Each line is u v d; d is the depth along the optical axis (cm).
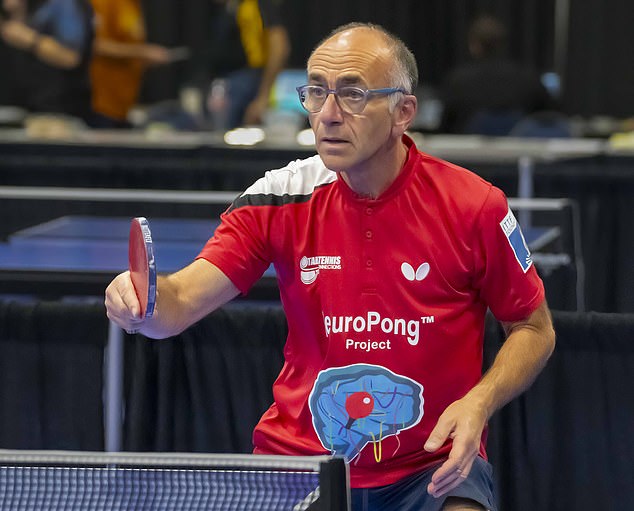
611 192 1363
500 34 1769
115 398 678
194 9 2420
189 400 685
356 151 528
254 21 1859
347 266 547
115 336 674
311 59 537
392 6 2425
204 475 421
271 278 739
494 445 670
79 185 1420
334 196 556
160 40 2420
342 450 554
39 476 430
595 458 661
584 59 2455
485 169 1383
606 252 1368
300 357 566
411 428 548
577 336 651
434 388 546
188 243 934
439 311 543
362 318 545
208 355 680
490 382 528
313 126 537
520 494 671
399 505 550
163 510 422
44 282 775
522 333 557
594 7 2441
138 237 489
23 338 682
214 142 1469
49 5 1792
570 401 659
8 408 691
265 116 1822
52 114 1795
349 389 549
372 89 526
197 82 1884
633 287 1365
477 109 1725
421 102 1822
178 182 1405
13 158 1430
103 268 783
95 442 688
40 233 1003
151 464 406
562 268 880
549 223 1101
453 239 543
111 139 1486
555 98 1972
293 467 396
